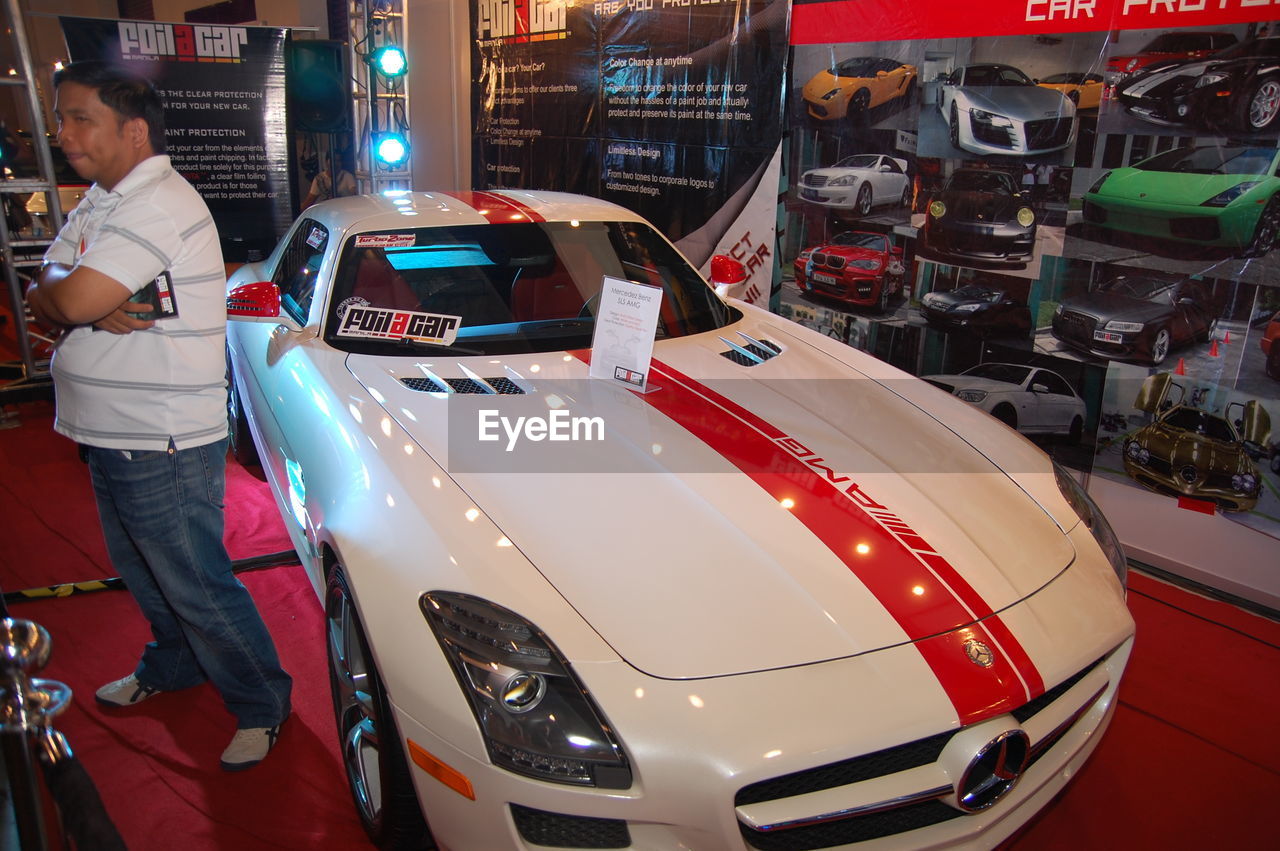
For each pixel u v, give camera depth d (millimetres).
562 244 2867
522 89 6258
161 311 1842
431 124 7742
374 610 1610
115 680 2537
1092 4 3191
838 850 1480
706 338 2740
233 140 6074
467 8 6910
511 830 1438
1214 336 3064
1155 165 3115
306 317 2695
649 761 1360
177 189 1877
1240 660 2742
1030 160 3486
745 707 1394
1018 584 1729
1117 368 3355
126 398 1877
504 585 1558
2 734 1129
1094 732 1782
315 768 2211
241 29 5918
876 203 4109
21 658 1120
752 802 1386
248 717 2227
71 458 4234
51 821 1188
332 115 6453
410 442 1973
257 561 3154
